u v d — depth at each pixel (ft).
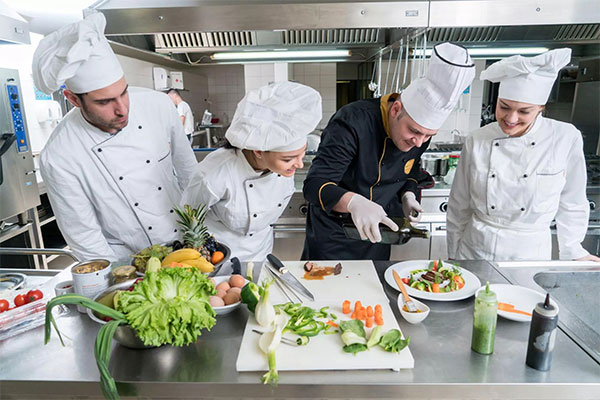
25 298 3.29
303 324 2.97
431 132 4.02
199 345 2.89
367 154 4.58
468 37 7.52
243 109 3.65
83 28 3.59
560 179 4.65
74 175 4.43
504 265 4.19
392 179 4.98
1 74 8.13
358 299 3.41
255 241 5.04
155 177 4.96
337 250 5.33
